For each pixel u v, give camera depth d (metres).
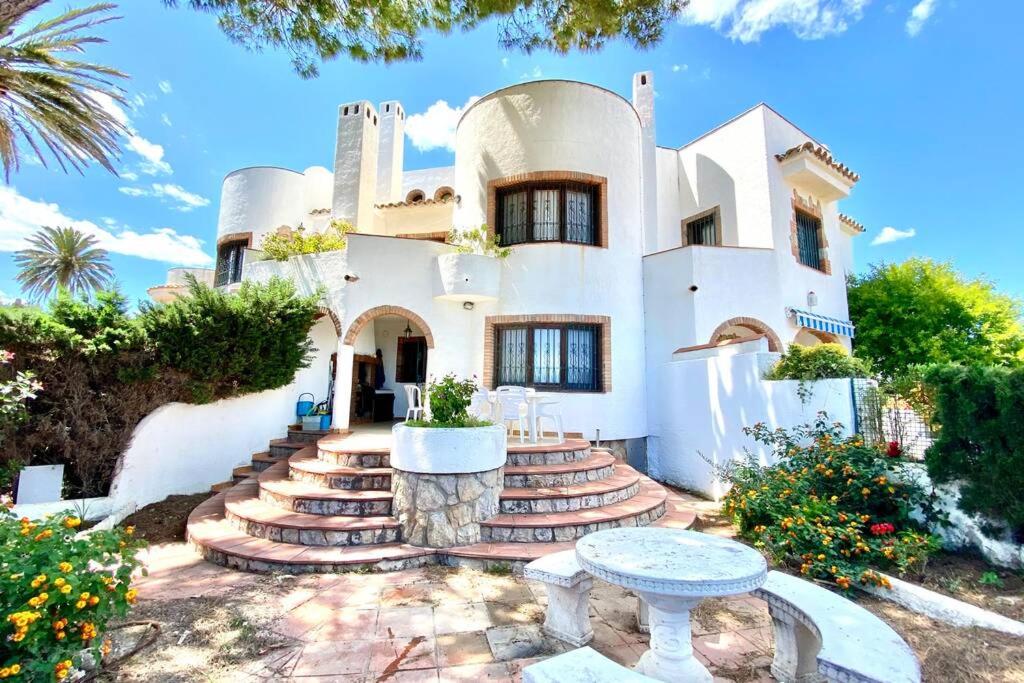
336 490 9.27
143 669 4.75
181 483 11.89
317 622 5.81
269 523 8.27
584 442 12.07
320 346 16.69
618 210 16.08
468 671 4.79
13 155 12.48
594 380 15.27
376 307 14.68
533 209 15.70
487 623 5.82
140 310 11.27
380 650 5.19
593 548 4.77
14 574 3.77
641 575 3.97
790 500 7.89
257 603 6.32
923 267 21.72
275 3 8.56
